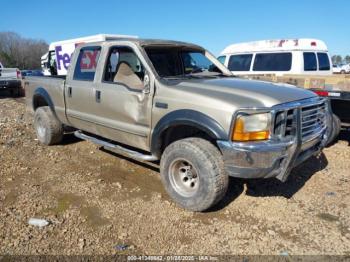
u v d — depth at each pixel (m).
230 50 10.30
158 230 3.58
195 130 4.15
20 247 3.25
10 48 68.38
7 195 4.32
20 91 16.78
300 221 3.76
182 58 5.15
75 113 5.48
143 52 4.44
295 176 4.99
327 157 5.86
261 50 9.47
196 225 3.67
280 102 3.64
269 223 3.72
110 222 3.71
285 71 9.04
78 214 3.87
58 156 5.84
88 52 5.23
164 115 4.03
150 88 4.20
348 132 7.33
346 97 5.91
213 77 4.84
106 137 5.14
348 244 3.35
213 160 3.67
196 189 3.84
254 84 4.25
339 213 3.93
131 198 4.28
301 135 3.73
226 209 4.02
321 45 9.46
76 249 3.23
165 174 4.09
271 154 3.51
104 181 4.79
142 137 4.40
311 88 6.48
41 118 6.34
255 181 4.77
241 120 3.48
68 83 5.54
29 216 3.80
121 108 4.58
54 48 16.03
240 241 3.40
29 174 5.03
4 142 6.58
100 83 4.90
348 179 4.90
